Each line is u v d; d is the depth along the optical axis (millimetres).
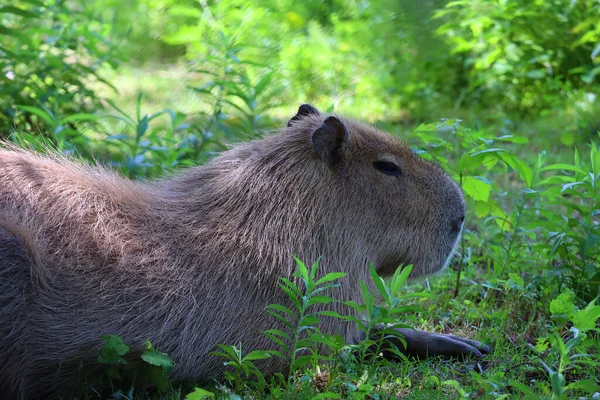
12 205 5129
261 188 5715
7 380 4832
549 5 13555
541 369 5527
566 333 6098
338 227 5828
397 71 13867
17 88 9047
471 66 14000
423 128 7527
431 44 6348
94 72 9828
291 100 13539
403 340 5402
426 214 6145
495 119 12805
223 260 5457
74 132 8188
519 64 13664
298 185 5762
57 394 5109
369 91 13641
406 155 6176
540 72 13336
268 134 6477
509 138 7211
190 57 14398
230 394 4875
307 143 5895
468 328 6477
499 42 13797
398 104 13461
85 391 5070
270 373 5473
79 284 5027
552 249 6512
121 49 13711
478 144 7477
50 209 5199
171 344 5246
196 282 5352
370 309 5148
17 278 4770
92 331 5023
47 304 4910
